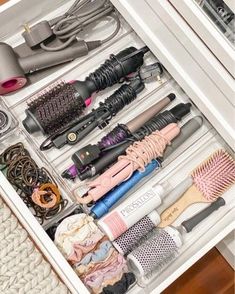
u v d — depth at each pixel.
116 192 1.01
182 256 1.02
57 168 1.04
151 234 1.02
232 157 1.07
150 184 1.05
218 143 1.07
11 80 1.01
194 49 0.88
